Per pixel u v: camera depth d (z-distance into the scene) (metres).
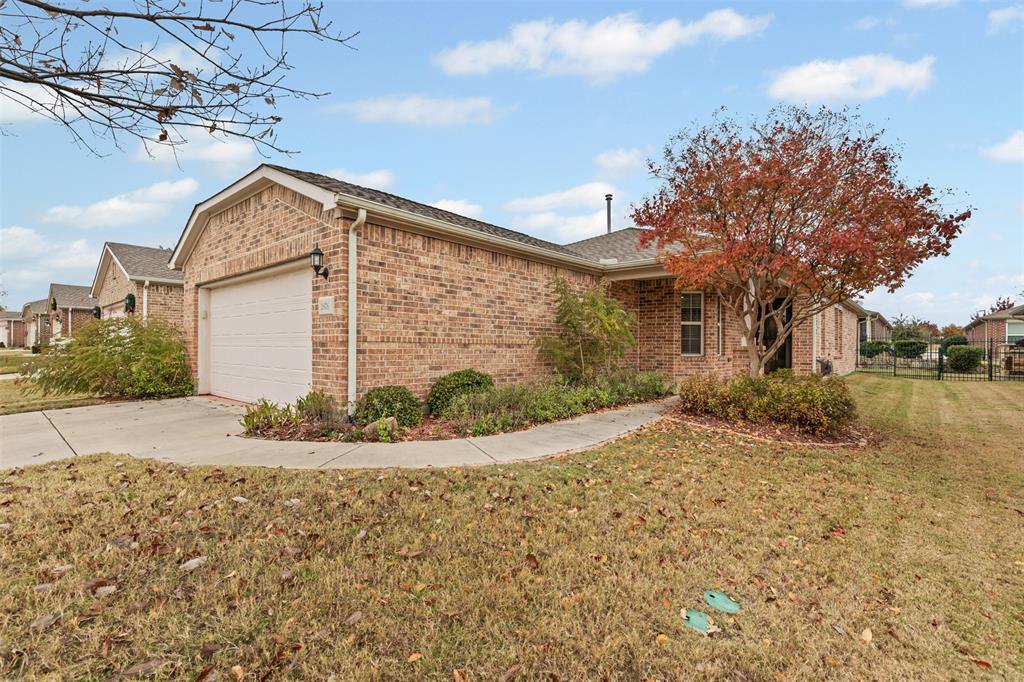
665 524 3.74
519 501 4.03
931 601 2.83
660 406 9.12
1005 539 3.69
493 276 8.91
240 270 8.95
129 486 4.10
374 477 4.44
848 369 20.47
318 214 7.11
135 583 2.68
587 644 2.32
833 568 3.18
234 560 2.94
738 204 7.47
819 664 2.28
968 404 10.91
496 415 7.02
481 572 2.92
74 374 9.69
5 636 2.21
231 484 4.16
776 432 7.02
